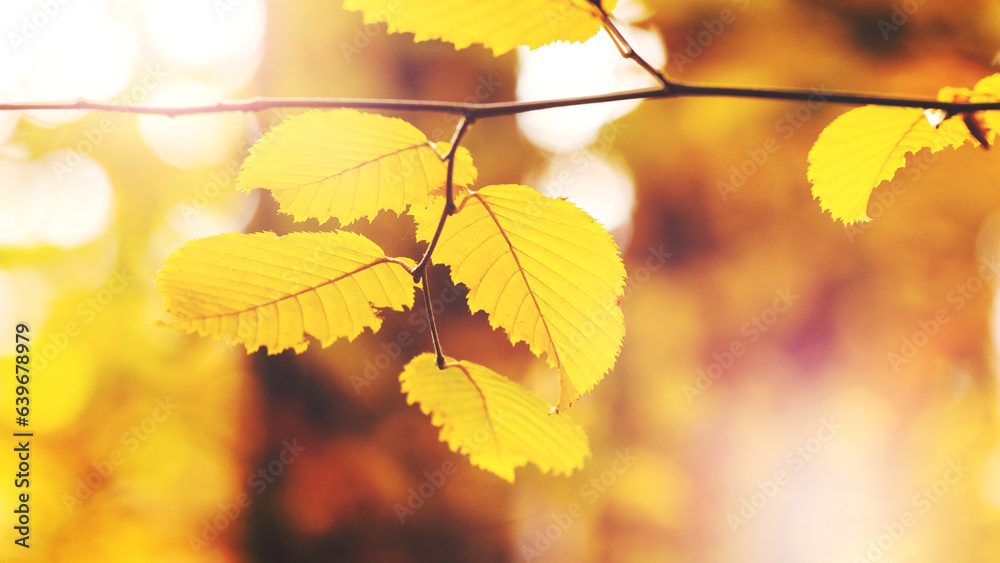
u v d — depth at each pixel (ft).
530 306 2.76
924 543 28.50
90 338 23.52
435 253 2.70
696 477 25.39
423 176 2.56
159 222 21.62
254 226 15.03
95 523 22.75
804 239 20.76
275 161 2.47
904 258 20.04
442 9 2.42
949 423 23.61
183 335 23.75
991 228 18.38
